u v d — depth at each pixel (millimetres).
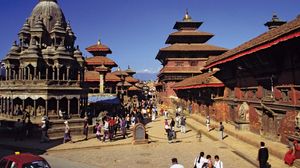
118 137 30781
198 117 43062
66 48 39562
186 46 76438
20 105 37656
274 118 22656
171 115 53406
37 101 35906
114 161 20750
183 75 75000
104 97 50500
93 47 76750
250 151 21844
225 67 33000
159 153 23172
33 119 34062
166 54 78062
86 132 29906
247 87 28062
